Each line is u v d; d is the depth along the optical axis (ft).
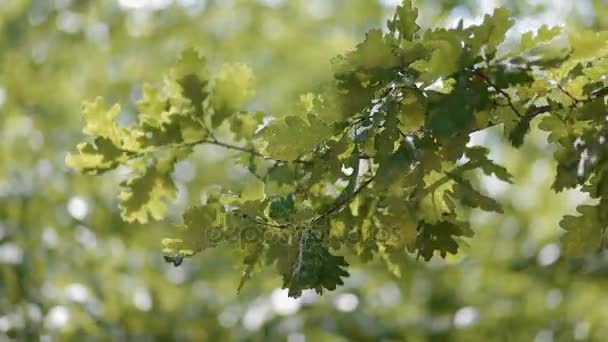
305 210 9.37
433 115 8.36
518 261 26.58
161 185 11.03
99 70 29.96
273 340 24.66
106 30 30.19
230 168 27.99
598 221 9.36
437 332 26.30
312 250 9.25
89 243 25.17
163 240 9.37
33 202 24.48
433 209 9.80
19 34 28.99
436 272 27.30
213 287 27.17
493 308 26.32
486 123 9.36
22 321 22.75
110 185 26.81
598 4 22.24
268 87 30.19
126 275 26.43
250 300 26.43
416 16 9.04
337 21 31.68
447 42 8.49
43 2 29.53
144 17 30.71
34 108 28.14
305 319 24.88
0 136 26.23
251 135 11.16
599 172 9.20
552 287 26.07
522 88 9.23
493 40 8.52
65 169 26.50
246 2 31.50
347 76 8.84
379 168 8.88
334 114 8.97
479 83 8.50
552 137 9.31
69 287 23.65
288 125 9.23
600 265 25.16
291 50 30.91
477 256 27.37
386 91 8.98
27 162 25.93
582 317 25.55
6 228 23.86
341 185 10.37
